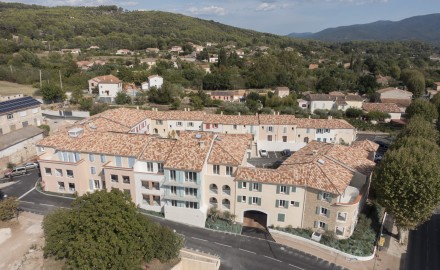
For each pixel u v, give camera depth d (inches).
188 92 6304.1
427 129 3228.3
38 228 2212.1
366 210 2581.2
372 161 2773.1
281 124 3740.2
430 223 2511.1
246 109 4982.8
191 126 3873.0
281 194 2229.3
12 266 1870.1
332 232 2158.0
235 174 2297.0
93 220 1658.5
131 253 1658.5
